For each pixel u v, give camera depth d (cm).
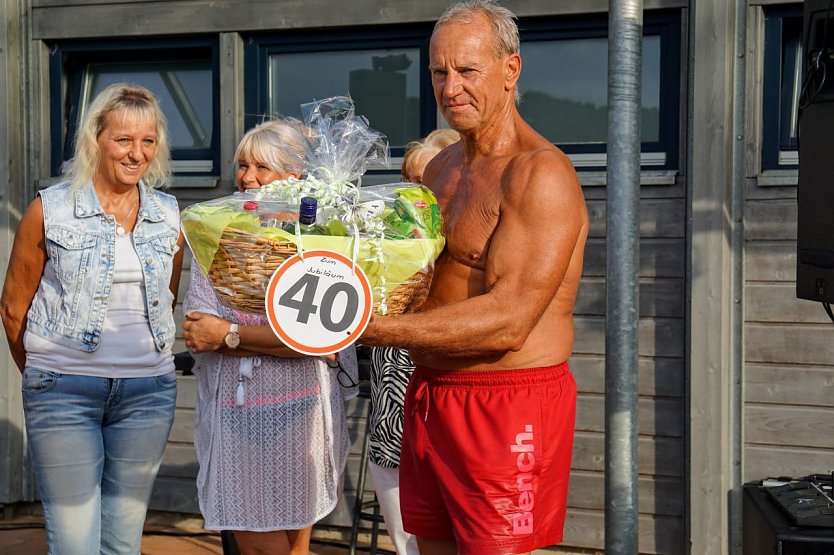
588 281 420
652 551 413
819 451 396
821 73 286
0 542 449
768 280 400
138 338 286
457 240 233
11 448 479
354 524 405
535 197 219
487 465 228
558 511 238
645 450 413
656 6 406
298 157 310
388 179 441
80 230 281
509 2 422
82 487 277
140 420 288
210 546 445
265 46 461
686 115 406
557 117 431
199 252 209
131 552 294
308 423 298
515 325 216
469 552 232
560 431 234
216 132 465
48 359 279
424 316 211
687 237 404
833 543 311
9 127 476
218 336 285
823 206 283
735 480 402
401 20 435
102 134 282
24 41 479
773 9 398
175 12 461
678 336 408
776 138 403
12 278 287
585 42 426
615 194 203
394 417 300
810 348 396
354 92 454
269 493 294
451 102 227
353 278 198
